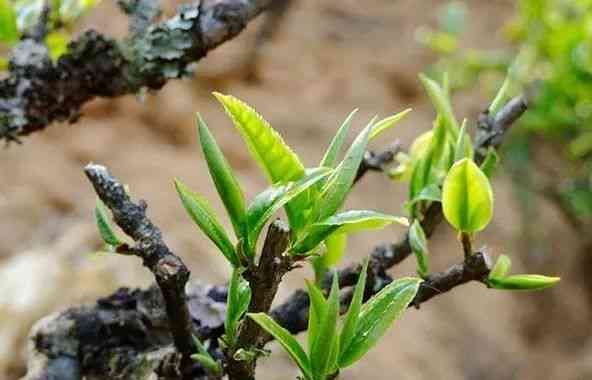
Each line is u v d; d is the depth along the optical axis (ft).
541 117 4.63
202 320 1.66
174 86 4.58
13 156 3.91
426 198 1.55
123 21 4.36
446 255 4.37
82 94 1.88
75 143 4.09
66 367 1.71
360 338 1.38
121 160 4.04
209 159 1.38
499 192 4.83
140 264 2.96
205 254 3.30
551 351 4.39
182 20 1.83
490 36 5.85
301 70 5.18
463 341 4.06
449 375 3.78
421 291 1.53
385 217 1.35
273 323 1.36
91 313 1.75
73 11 2.05
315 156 4.50
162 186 3.85
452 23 5.15
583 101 4.61
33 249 3.25
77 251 3.20
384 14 5.95
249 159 4.35
